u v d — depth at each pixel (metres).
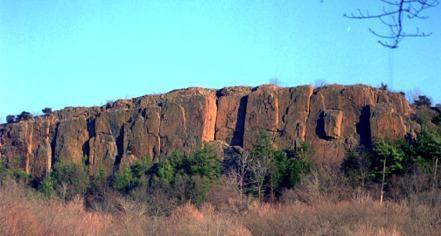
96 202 51.66
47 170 76.25
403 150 58.19
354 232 29.31
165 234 28.77
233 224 32.28
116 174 66.88
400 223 31.56
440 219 32.41
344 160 62.81
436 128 64.94
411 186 47.69
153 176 61.56
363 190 51.47
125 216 31.39
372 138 69.56
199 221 30.09
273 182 60.91
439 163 55.53
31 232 19.83
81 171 67.94
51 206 24.67
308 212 35.53
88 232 23.61
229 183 58.62
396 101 72.75
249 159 64.81
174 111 80.38
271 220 34.44
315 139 73.94
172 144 78.25
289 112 77.06
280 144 75.00
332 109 75.06
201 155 63.22
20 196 23.64
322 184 52.72
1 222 18.91
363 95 74.44
